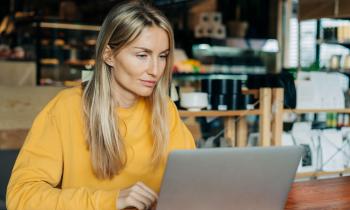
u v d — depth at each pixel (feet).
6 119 9.24
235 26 20.89
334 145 8.51
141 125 4.72
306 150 8.25
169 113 5.00
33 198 3.85
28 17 16.97
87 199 3.73
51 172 4.32
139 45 4.15
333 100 8.82
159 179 4.80
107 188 4.58
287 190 3.75
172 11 21.07
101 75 4.42
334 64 10.57
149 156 4.72
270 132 8.09
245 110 7.95
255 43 20.93
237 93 8.02
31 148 4.36
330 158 8.45
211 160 3.30
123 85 4.36
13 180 4.11
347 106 9.07
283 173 3.63
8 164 8.39
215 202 3.49
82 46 17.61
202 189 3.39
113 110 4.47
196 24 20.62
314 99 8.63
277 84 8.44
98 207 3.69
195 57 20.61
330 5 8.52
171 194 3.35
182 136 5.08
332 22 10.64
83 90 4.66
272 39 21.27
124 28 4.16
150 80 4.27
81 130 4.49
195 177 3.32
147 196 3.67
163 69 4.39
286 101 8.38
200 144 8.19
